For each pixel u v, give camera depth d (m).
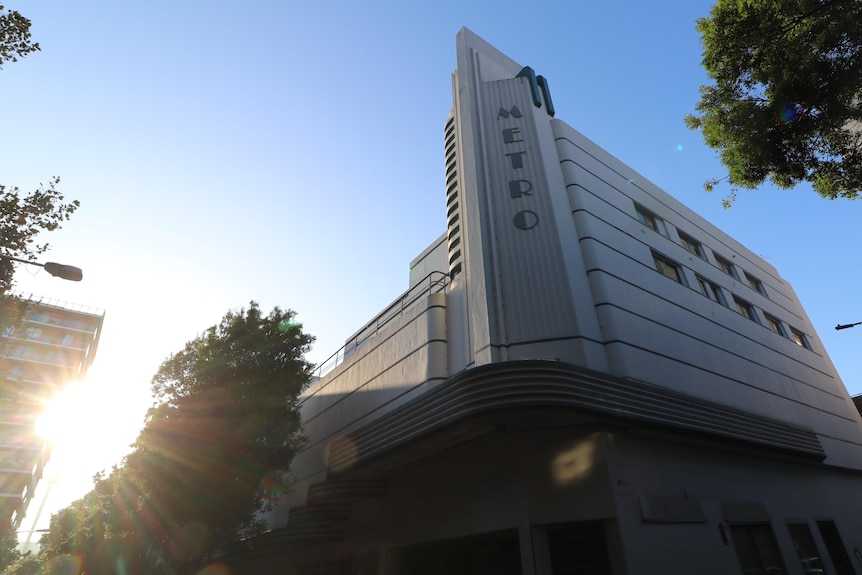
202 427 12.25
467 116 14.28
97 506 12.27
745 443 10.95
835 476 15.35
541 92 15.32
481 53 15.91
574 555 8.29
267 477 12.90
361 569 12.69
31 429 55.44
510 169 12.95
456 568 10.22
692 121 10.82
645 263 13.51
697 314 14.05
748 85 10.03
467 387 8.02
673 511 8.69
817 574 11.21
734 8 9.43
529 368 7.93
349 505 13.41
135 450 12.37
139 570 11.30
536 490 8.83
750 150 9.80
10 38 8.66
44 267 9.26
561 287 10.84
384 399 13.65
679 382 11.53
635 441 9.20
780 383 15.79
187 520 11.55
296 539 12.73
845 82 8.53
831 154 9.74
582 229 12.32
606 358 10.45
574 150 14.16
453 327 12.29
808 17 8.84
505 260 11.39
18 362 57.34
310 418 18.12
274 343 14.22
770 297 20.12
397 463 10.76
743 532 10.16
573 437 8.95
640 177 16.56
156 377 13.38
